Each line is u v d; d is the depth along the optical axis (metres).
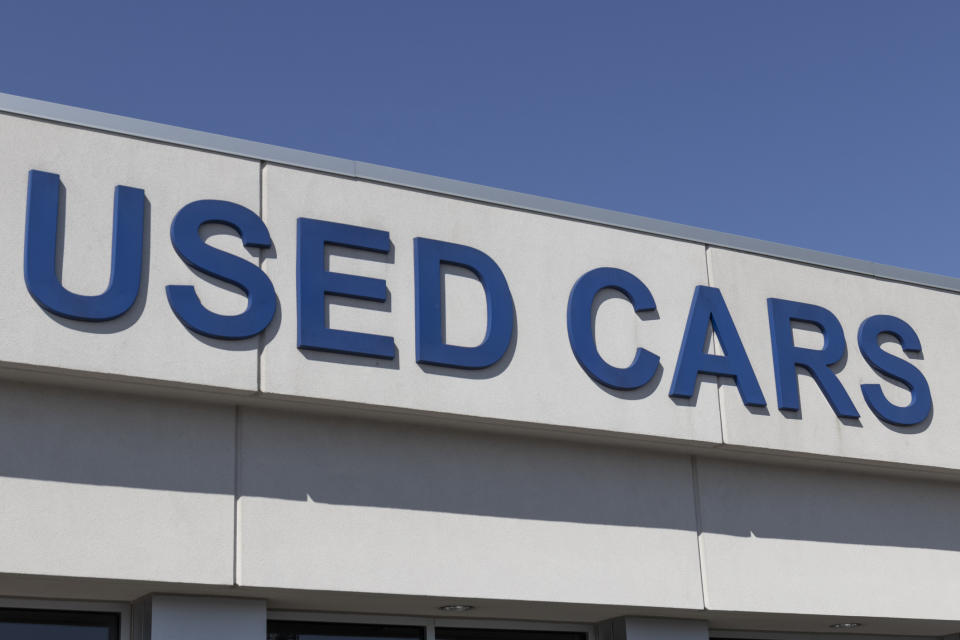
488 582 9.07
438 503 9.08
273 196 8.88
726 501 10.33
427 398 8.95
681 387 9.97
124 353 7.98
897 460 10.90
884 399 11.02
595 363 9.67
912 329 11.56
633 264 10.24
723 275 10.66
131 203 8.30
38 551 7.62
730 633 10.99
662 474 10.11
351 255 9.05
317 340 8.61
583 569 9.48
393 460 9.02
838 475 11.03
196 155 8.70
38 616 8.34
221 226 8.63
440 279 9.34
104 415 8.10
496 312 9.41
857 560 10.79
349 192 9.20
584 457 9.82
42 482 7.77
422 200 9.48
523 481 9.48
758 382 10.41
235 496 8.37
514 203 9.89
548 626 10.16
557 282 9.84
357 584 8.57
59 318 7.85
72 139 8.28
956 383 11.62
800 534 10.59
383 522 8.81
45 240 7.93
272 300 8.57
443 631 9.77
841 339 11.02
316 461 8.71
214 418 8.46
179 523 8.11
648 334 10.09
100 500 7.91
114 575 7.80
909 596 10.92
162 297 8.23
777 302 10.77
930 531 11.31
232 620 8.45
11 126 8.10
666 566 9.84
